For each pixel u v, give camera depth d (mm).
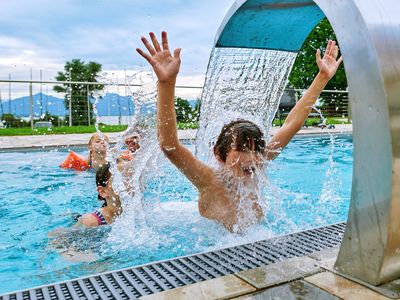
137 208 2684
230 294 1169
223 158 2146
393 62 1152
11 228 2988
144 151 2732
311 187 4352
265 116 2432
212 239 2145
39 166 5797
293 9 1736
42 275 1988
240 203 2193
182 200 3135
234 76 2250
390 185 1139
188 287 1229
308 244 1620
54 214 3439
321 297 1135
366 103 1180
